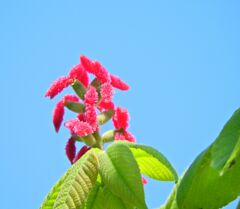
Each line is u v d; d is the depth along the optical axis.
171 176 0.31
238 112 0.26
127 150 0.30
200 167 0.29
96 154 0.30
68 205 0.29
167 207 0.30
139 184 0.29
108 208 0.31
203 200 0.29
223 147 0.26
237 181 0.29
